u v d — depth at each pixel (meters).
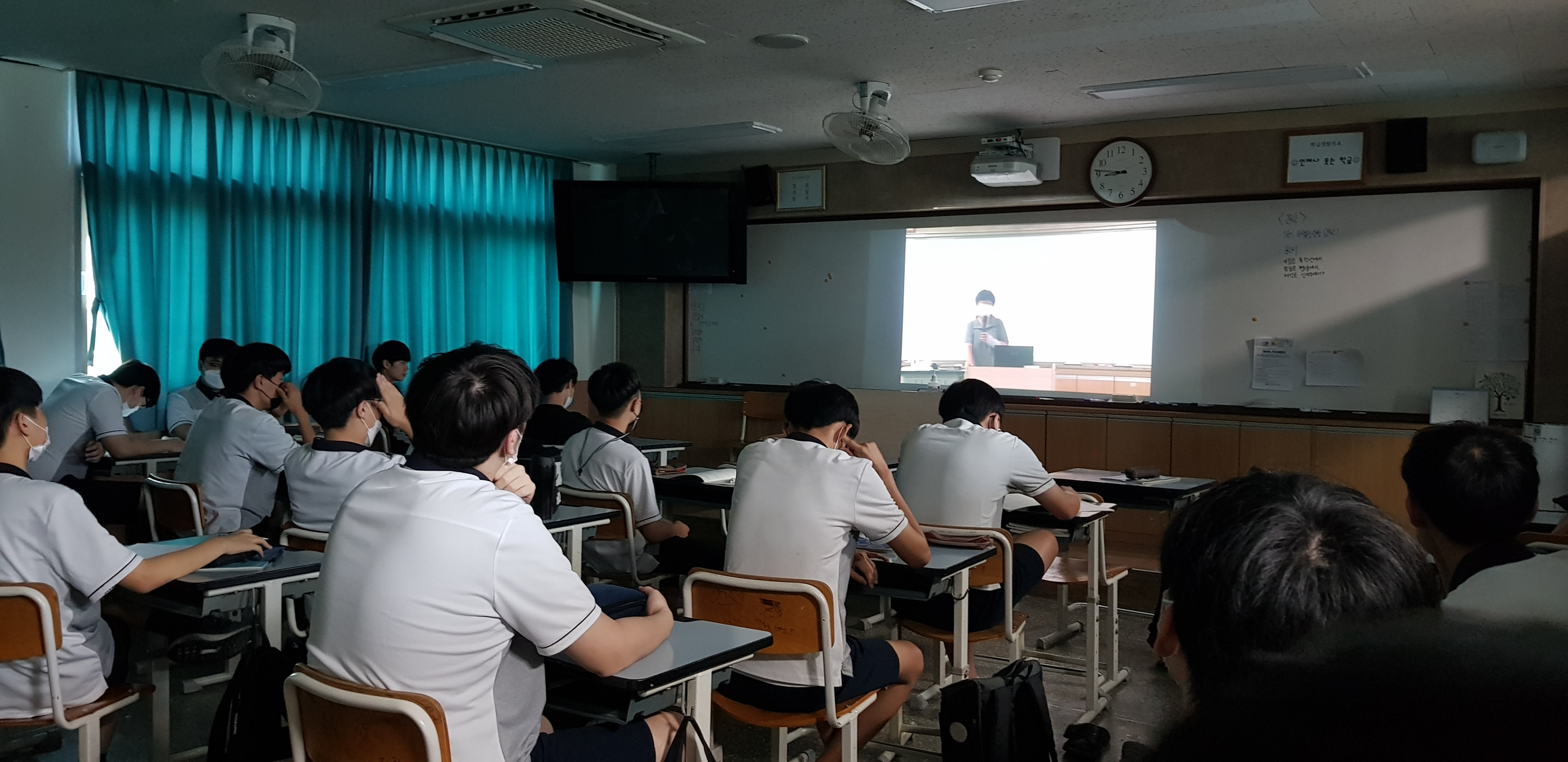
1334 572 0.55
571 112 6.11
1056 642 4.27
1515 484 1.51
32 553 2.08
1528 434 4.75
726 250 7.30
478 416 1.55
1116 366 6.34
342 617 1.47
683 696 1.95
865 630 4.39
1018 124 6.29
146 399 4.85
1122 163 6.15
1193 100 5.54
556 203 7.31
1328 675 0.28
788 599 2.20
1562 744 0.25
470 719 1.46
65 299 5.29
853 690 2.36
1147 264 6.21
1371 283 5.57
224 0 4.09
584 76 5.22
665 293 7.93
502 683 1.53
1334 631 0.32
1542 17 4.02
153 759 2.62
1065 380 6.52
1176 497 3.66
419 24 4.36
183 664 3.16
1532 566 1.07
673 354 7.99
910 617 3.12
